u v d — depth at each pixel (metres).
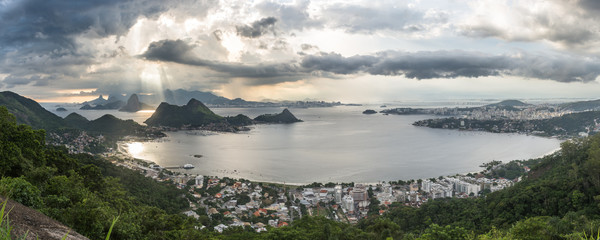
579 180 56.78
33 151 38.66
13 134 37.16
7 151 32.25
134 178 83.88
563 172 71.38
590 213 48.91
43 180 30.41
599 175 53.97
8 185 17.22
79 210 21.58
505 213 58.81
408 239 47.28
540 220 40.78
